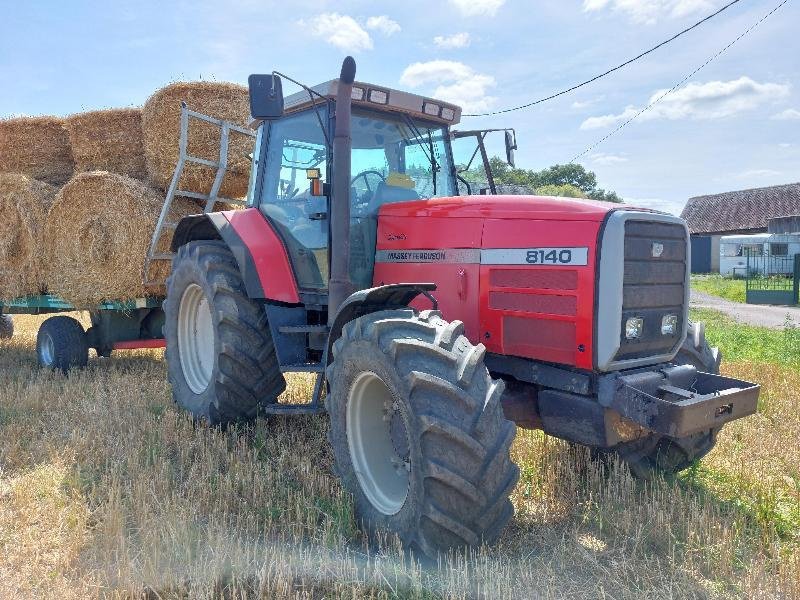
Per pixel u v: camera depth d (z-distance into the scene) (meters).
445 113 4.46
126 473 3.94
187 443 4.34
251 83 3.63
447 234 3.75
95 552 3.00
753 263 30.36
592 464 3.98
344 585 2.76
